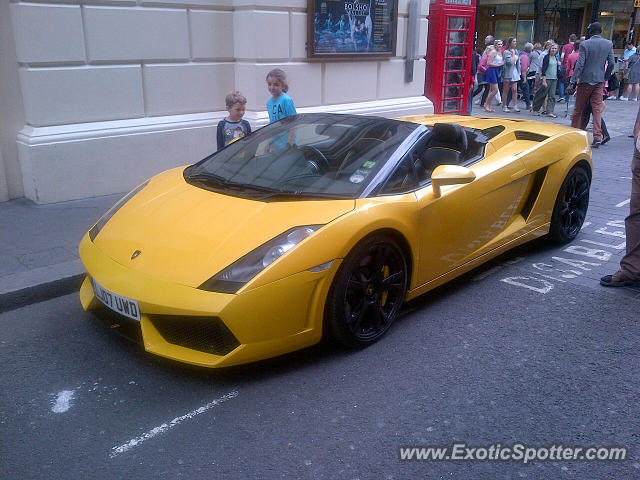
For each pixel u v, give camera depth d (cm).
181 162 716
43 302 412
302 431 274
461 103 1173
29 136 601
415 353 343
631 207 432
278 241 302
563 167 489
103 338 359
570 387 313
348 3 836
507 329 376
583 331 376
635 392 310
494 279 457
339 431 274
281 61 776
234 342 289
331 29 822
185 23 700
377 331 350
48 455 257
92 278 321
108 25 633
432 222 370
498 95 1602
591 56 998
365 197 341
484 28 2666
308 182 358
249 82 754
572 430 279
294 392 303
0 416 284
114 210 381
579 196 526
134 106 674
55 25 596
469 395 304
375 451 261
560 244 531
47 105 606
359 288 328
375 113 921
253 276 288
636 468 254
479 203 407
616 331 377
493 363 335
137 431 273
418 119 538
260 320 290
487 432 276
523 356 344
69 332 367
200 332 293
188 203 352
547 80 1409
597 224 601
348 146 387
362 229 318
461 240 401
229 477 245
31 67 591
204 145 735
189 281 291
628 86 1845
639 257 431
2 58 591
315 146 393
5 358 336
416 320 385
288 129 429
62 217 568
